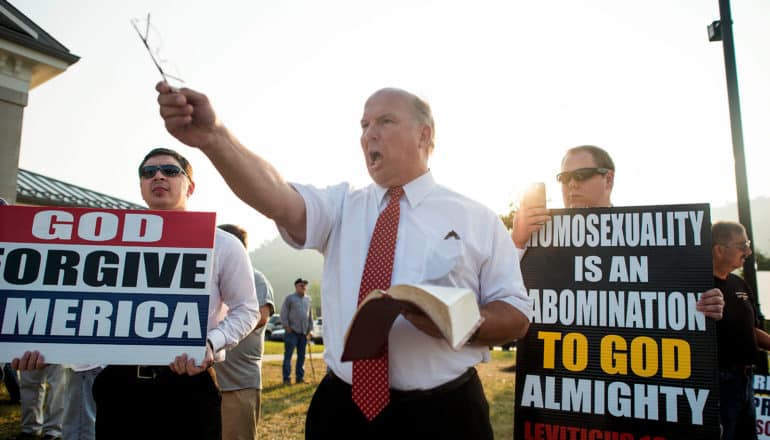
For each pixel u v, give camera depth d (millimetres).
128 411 2363
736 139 4496
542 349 2605
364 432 1741
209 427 2434
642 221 2586
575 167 3014
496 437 5418
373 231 1938
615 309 2549
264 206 1698
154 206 2807
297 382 9867
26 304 2326
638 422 2432
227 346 2527
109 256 2389
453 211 1954
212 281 2664
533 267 2688
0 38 12281
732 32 4656
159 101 1362
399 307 1572
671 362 2430
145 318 2342
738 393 3436
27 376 5598
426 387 1753
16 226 2387
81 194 19062
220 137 1493
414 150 1968
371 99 2029
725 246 3436
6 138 12703
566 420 2525
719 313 2391
